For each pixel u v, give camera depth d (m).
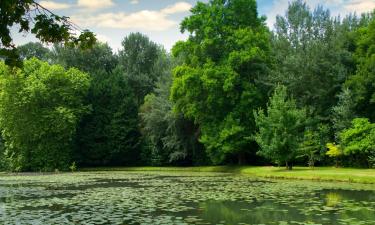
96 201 19.61
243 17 47.03
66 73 54.16
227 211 16.31
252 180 30.77
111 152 56.38
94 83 58.25
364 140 34.59
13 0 7.20
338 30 46.25
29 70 54.44
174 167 52.62
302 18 50.66
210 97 44.69
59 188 26.61
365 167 37.06
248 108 44.62
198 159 52.72
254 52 43.66
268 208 16.92
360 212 15.64
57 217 15.25
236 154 49.84
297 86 43.06
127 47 79.19
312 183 27.14
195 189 24.61
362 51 41.28
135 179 34.03
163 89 54.50
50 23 7.71
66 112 51.19
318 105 42.38
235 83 44.50
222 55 46.69
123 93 58.72
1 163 53.94
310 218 14.53
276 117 36.06
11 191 24.84
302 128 38.53
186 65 48.91
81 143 57.50
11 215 15.77
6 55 7.98
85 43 8.14
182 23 48.28
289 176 32.00
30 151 52.59
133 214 15.81
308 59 43.16
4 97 51.03
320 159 38.69
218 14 46.12
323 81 42.75
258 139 37.09
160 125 53.56
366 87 38.12
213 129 46.28
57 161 53.00
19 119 51.31
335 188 23.78
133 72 72.12
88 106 54.75
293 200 19.12
